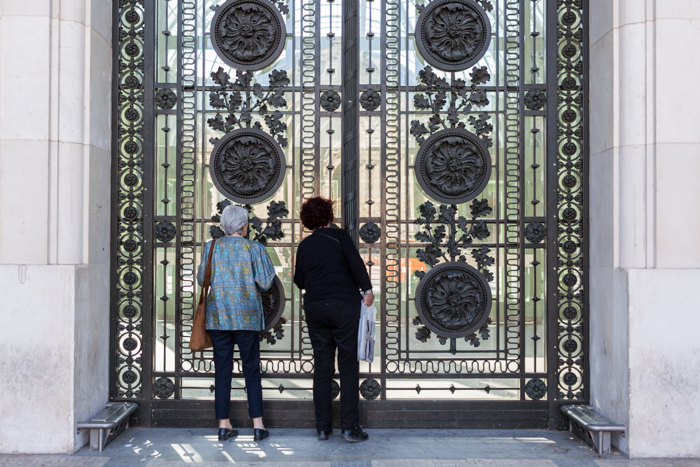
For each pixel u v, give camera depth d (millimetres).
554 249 3908
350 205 3936
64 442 3359
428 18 4012
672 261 3381
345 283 3572
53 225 3449
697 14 3418
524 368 3930
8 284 3365
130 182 3949
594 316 3801
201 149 4020
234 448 3508
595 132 3803
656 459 3303
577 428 3746
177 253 3959
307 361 3943
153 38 3969
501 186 3980
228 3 4012
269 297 3980
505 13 4008
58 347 3354
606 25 3646
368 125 3979
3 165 3436
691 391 3322
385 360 3938
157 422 3920
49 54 3467
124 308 3938
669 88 3412
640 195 3449
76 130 3516
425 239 3965
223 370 3617
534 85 3969
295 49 4016
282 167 3977
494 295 3977
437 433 3826
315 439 3682
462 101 3996
